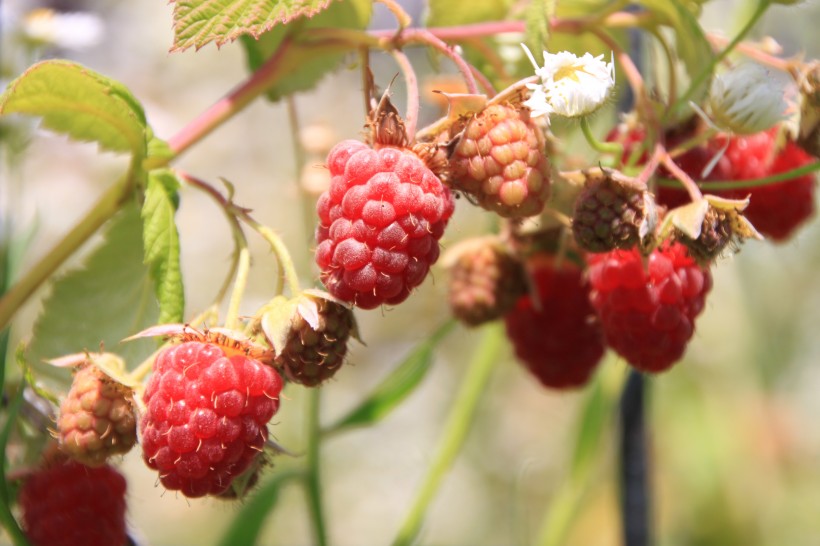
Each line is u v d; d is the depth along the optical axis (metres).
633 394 0.47
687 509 0.84
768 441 0.86
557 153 0.43
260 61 0.44
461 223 0.80
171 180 0.40
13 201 0.48
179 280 0.40
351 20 0.43
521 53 0.44
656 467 0.83
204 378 0.37
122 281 0.42
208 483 0.37
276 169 0.88
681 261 0.40
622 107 0.47
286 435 0.77
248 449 0.38
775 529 0.84
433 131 0.39
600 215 0.38
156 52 0.85
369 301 0.37
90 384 0.39
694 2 0.42
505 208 0.38
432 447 0.85
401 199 0.37
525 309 0.44
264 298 0.78
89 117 0.40
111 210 0.41
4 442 0.40
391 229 0.37
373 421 0.48
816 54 0.80
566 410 0.90
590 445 0.51
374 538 0.82
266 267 0.80
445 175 0.38
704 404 0.86
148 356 0.42
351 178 0.37
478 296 0.43
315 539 0.48
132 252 0.42
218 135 0.88
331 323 0.38
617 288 0.40
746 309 0.87
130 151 0.40
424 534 0.49
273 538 0.80
